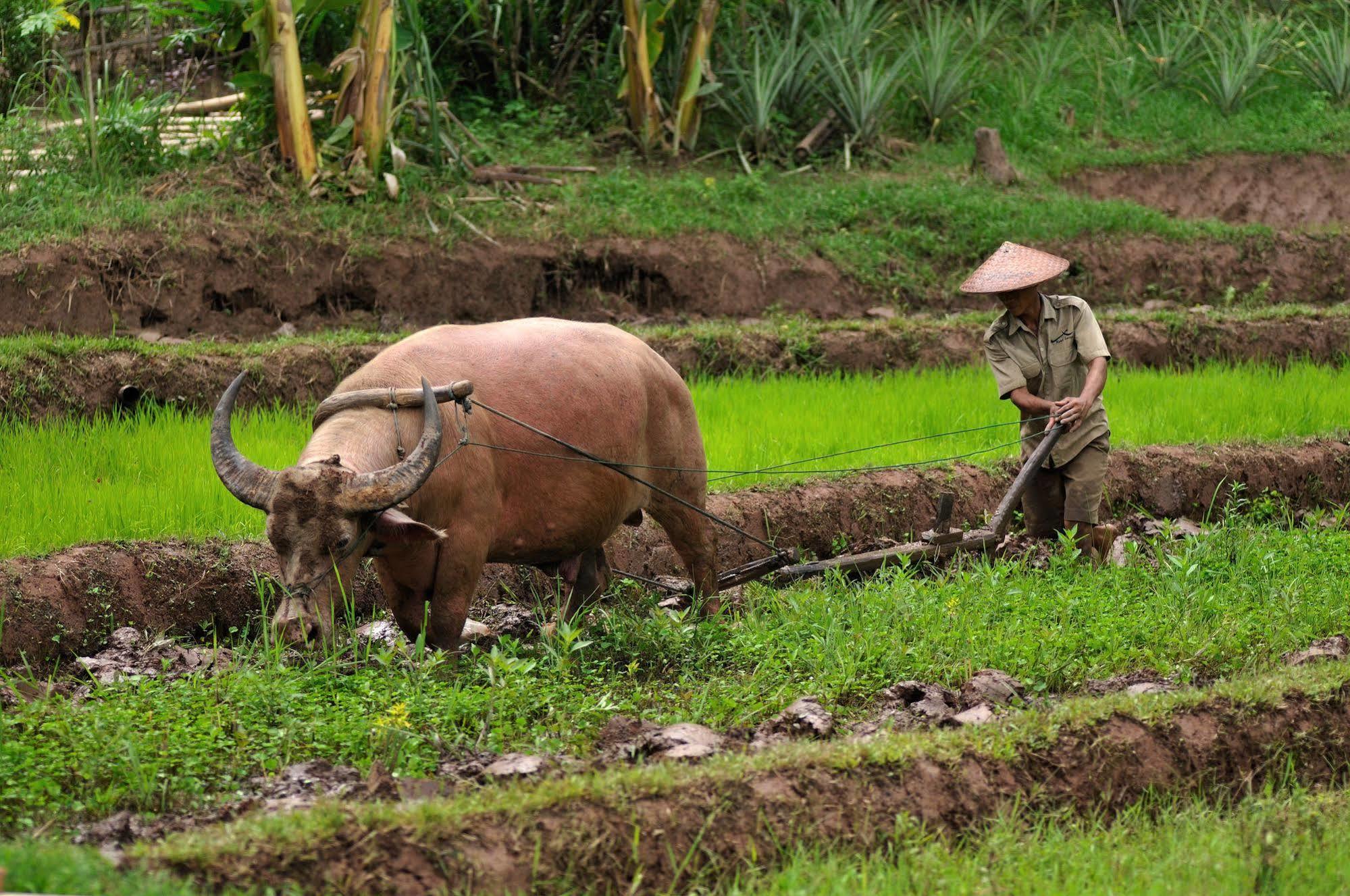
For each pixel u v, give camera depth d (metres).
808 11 78.25
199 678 23.17
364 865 16.05
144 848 15.79
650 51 69.69
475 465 25.17
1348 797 20.61
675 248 61.72
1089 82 84.75
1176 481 42.38
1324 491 44.47
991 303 66.19
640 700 24.05
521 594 33.00
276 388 46.09
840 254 64.75
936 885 16.81
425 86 63.78
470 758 20.86
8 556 29.39
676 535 30.14
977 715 22.16
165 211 53.81
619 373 27.44
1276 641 26.39
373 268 56.03
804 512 37.28
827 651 25.50
